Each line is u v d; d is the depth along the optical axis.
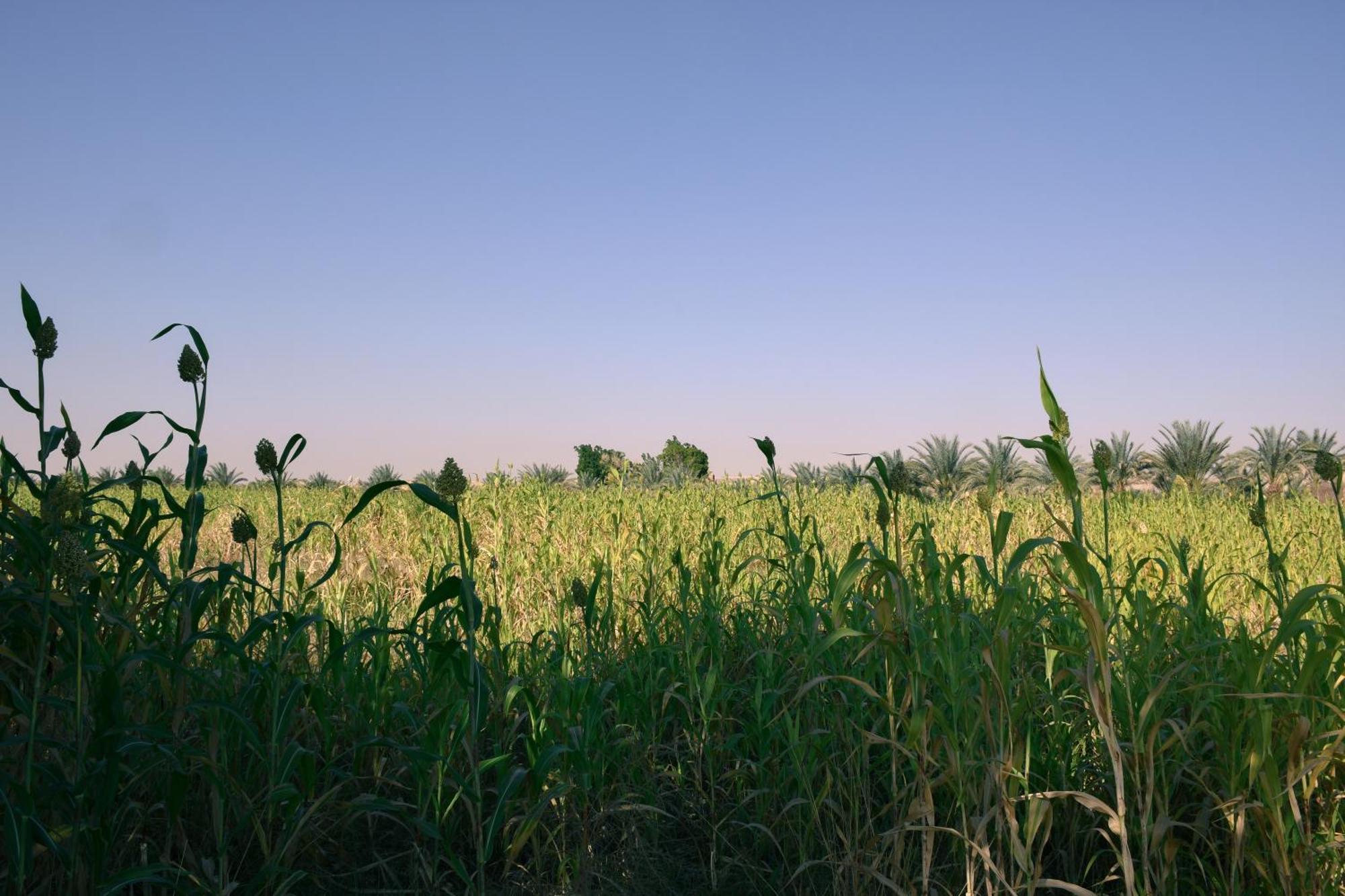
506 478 10.15
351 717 3.41
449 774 3.13
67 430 2.92
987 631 2.90
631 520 7.92
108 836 2.54
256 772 2.98
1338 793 2.70
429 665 3.45
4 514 2.54
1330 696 2.75
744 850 3.18
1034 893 2.72
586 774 2.94
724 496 11.73
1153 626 3.07
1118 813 2.31
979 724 2.67
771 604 4.42
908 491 3.35
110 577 2.92
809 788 3.03
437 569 5.58
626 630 4.38
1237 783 2.55
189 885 2.56
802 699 3.42
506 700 3.22
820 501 11.69
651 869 3.07
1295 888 2.45
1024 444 2.58
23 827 2.16
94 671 2.57
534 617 5.12
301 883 2.92
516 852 2.90
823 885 2.98
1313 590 2.41
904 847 2.82
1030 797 2.45
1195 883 2.66
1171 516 10.62
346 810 2.91
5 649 2.33
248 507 11.52
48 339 2.55
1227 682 2.64
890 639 2.63
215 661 3.30
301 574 3.70
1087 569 2.42
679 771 3.51
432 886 2.90
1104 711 2.31
